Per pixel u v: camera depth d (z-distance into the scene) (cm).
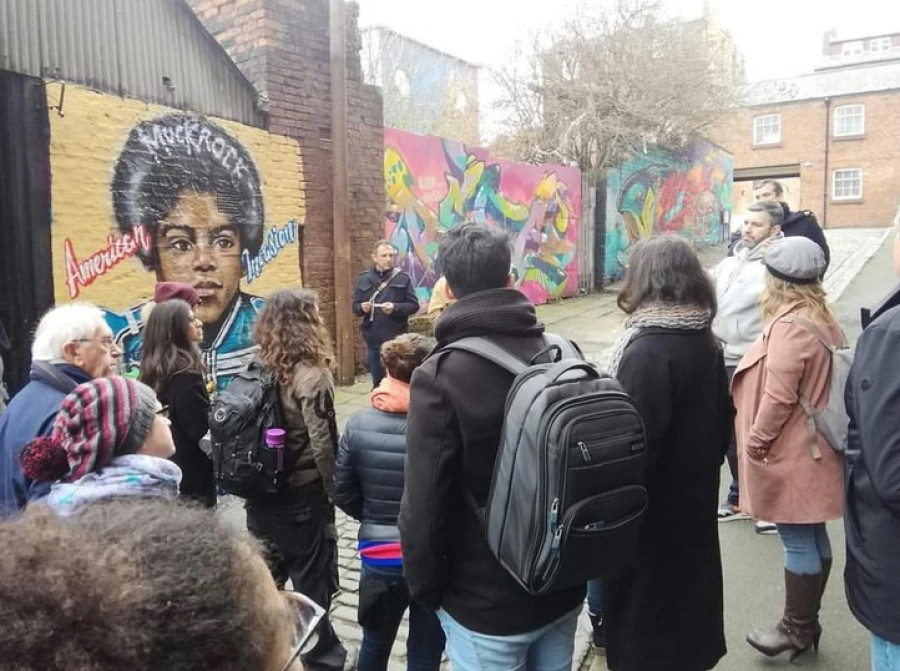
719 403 245
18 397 242
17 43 502
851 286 1249
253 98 709
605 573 182
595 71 1595
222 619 70
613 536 177
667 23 1656
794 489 283
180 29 628
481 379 185
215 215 655
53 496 180
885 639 182
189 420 318
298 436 290
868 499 187
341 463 271
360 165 836
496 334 193
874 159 3375
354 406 712
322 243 794
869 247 1872
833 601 346
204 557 73
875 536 184
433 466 184
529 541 173
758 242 437
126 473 189
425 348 268
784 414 282
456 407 183
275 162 725
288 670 84
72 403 194
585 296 1490
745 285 424
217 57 666
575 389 178
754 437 289
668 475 237
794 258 293
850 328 909
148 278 595
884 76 3397
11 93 498
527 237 1296
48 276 520
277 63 724
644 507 187
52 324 251
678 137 1842
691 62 1664
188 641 66
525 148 1678
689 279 238
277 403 287
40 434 229
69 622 62
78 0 543
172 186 613
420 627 267
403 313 698
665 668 237
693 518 239
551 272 1387
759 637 298
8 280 499
